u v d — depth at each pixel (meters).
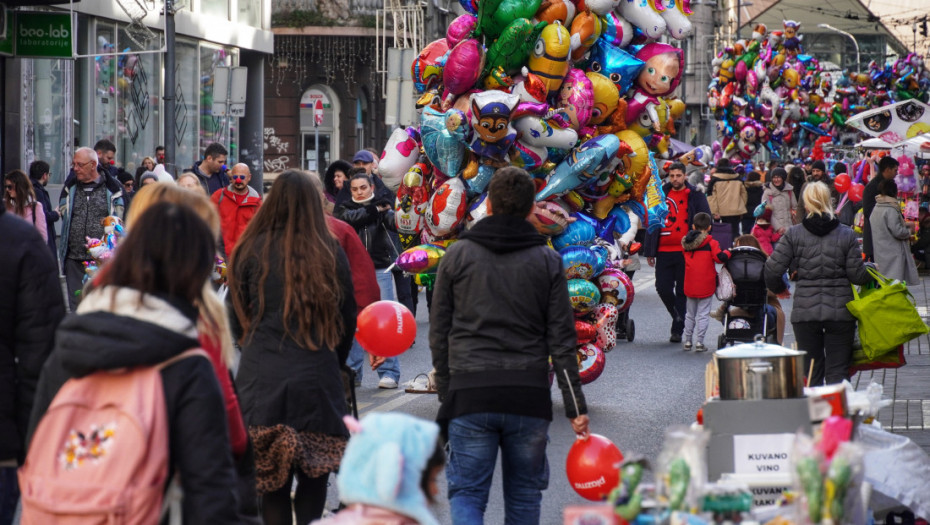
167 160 49.28
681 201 35.44
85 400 8.67
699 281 33.31
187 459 8.66
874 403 12.77
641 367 30.84
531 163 23.45
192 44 73.88
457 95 23.84
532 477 13.71
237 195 28.03
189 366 8.75
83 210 31.94
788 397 11.62
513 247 13.55
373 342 19.05
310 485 14.25
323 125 105.81
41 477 8.59
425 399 25.92
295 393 13.66
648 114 25.28
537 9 23.53
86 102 60.50
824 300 22.83
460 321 13.62
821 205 22.86
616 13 24.98
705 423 11.54
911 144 53.81
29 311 12.10
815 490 9.16
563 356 13.48
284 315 13.65
